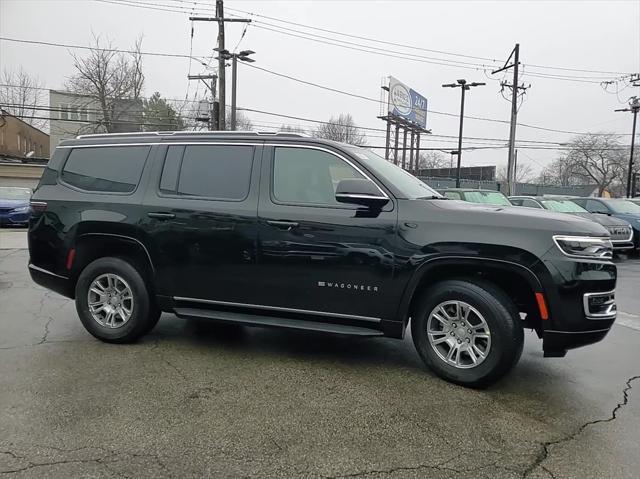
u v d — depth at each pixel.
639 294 8.36
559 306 3.62
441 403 3.64
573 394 3.87
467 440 3.11
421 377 4.14
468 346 3.91
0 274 9.02
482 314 3.81
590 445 3.08
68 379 3.96
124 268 4.78
